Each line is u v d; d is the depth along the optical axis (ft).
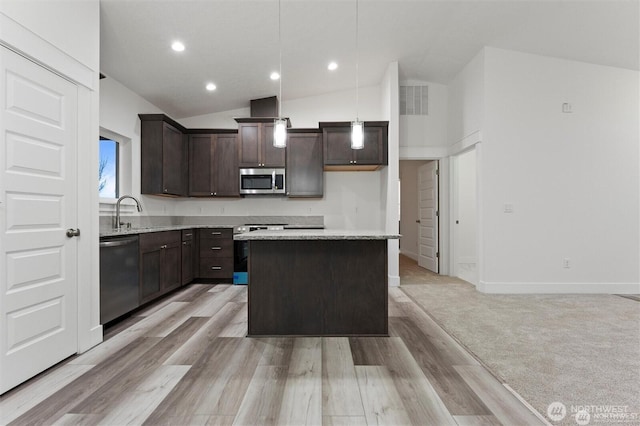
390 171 15.35
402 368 6.91
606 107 13.52
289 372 6.73
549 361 7.20
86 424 5.05
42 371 6.66
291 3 10.03
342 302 8.87
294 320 8.86
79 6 7.66
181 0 9.22
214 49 11.86
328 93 17.70
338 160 16.05
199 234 15.57
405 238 26.73
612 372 6.68
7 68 5.99
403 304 11.98
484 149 13.51
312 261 8.86
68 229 7.34
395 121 15.26
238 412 5.36
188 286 15.01
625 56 12.70
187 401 5.66
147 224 14.88
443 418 5.20
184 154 16.56
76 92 7.60
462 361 7.23
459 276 17.46
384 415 5.29
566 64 13.51
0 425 5.02
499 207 13.46
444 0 10.66
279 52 12.76
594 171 13.48
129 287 10.07
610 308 11.25
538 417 5.22
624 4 10.24
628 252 13.46
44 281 6.74
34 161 6.51
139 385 6.19
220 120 17.92
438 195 18.07
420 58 14.67
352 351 7.81
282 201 17.89
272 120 16.42
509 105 13.47
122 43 10.80
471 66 14.64
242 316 10.48
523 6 10.96
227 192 16.67
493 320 10.05
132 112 13.88
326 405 5.57
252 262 8.84
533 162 13.46
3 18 5.87
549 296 12.93
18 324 6.17
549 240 13.46
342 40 12.66
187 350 7.83
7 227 5.99
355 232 9.14
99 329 8.23
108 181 13.41
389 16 11.38
